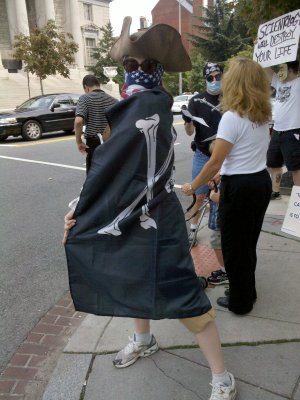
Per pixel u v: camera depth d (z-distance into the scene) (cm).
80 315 330
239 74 245
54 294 366
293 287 329
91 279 205
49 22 2245
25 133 1317
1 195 689
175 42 200
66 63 2403
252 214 265
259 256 386
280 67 533
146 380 240
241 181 256
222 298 312
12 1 3322
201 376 240
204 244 426
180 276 200
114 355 264
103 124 546
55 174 838
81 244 204
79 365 257
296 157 480
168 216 200
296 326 280
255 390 228
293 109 469
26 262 432
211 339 209
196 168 425
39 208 615
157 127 193
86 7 4538
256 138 253
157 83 203
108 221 199
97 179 196
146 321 248
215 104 404
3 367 272
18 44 2205
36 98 1444
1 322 325
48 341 298
